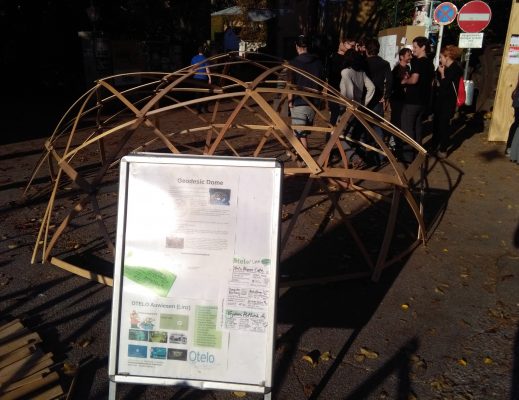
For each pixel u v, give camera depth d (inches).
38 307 152.9
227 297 98.7
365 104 293.7
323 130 278.1
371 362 131.0
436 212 246.4
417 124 313.6
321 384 122.6
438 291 168.2
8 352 127.0
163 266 99.7
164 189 99.9
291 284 169.5
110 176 300.7
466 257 195.0
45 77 800.3
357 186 284.8
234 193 99.0
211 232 99.2
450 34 614.2
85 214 234.1
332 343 139.1
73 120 256.4
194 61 567.5
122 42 676.7
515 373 126.9
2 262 181.3
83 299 158.4
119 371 100.0
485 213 244.2
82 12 768.9
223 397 118.2
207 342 99.0
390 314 154.3
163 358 99.3
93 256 189.5
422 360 131.8
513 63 365.1
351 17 867.4
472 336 142.9
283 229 222.7
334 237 215.3
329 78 377.7
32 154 358.3
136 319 99.7
